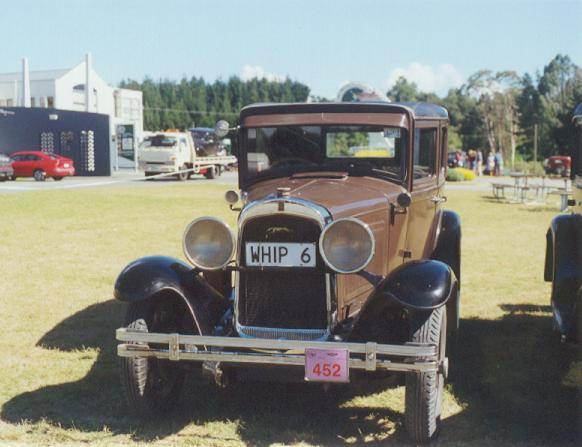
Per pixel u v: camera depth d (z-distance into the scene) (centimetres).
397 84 9594
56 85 5147
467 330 694
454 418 471
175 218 1627
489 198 2405
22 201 1998
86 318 736
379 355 458
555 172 4347
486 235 1422
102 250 1158
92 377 550
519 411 481
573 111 627
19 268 995
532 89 6431
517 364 587
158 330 474
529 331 690
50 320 726
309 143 546
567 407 488
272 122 548
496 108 6291
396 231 518
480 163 4575
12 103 5272
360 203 473
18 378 547
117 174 3956
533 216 1797
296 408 491
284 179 539
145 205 1952
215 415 478
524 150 6425
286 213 438
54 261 1052
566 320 557
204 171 3450
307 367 408
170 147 3244
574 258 586
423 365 401
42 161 3147
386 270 507
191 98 11150
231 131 562
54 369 569
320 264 438
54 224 1477
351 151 541
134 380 446
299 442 432
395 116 532
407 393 415
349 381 432
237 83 11669
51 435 439
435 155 610
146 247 1193
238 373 449
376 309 436
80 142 3744
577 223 585
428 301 414
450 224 666
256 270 446
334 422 465
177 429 452
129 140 4194
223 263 448
